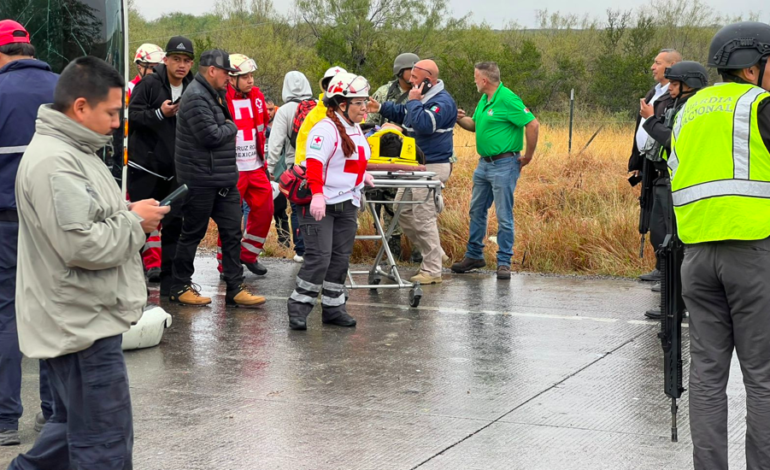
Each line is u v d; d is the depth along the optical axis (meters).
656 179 7.36
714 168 3.67
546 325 6.95
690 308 3.90
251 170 8.72
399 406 4.97
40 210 3.08
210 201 7.27
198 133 7.00
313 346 6.26
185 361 5.85
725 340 3.84
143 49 8.63
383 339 6.48
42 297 3.21
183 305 7.59
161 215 3.33
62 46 6.76
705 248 3.75
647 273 9.12
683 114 3.86
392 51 30.92
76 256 3.08
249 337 6.50
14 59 4.49
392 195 9.31
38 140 3.18
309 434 4.51
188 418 4.73
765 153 3.63
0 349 4.36
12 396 4.38
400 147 8.09
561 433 4.57
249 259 9.05
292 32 41.03
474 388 5.32
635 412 4.92
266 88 35.88
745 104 3.64
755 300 3.66
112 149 6.68
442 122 8.80
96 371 3.27
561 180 12.84
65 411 3.46
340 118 6.55
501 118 8.80
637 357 6.06
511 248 9.05
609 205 11.27
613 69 27.33
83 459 3.30
